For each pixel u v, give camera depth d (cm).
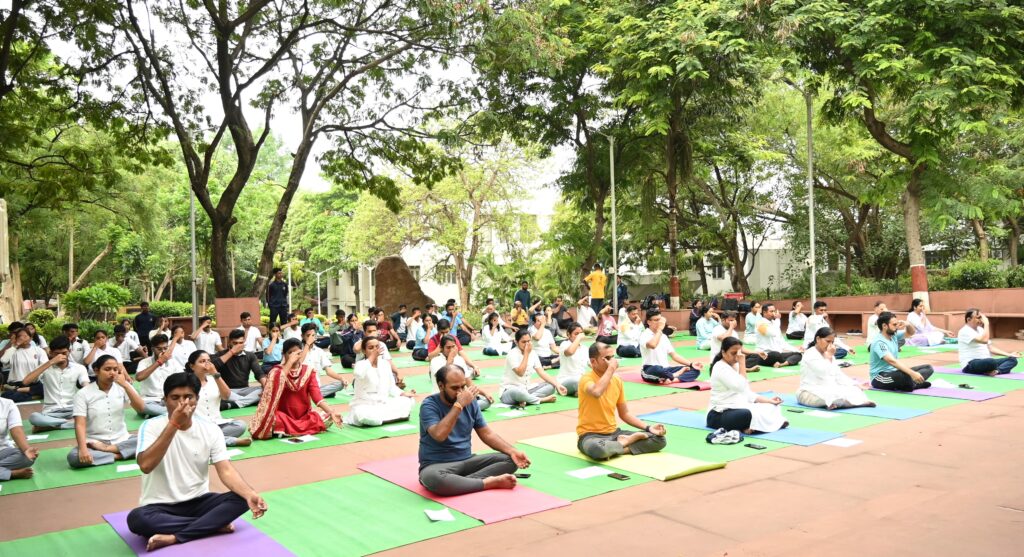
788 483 613
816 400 946
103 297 3102
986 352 1217
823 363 953
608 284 2975
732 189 3031
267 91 1922
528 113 2372
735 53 1830
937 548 445
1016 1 1655
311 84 1886
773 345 1408
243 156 1873
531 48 1695
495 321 1744
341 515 559
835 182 2717
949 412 901
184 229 4041
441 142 1914
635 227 3089
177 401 496
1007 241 3088
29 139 1862
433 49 1766
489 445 645
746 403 816
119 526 548
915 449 718
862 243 2888
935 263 3172
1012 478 605
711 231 3008
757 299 2970
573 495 593
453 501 583
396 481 652
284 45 1702
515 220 3469
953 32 1661
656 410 989
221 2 1656
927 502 543
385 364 959
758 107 2577
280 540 505
